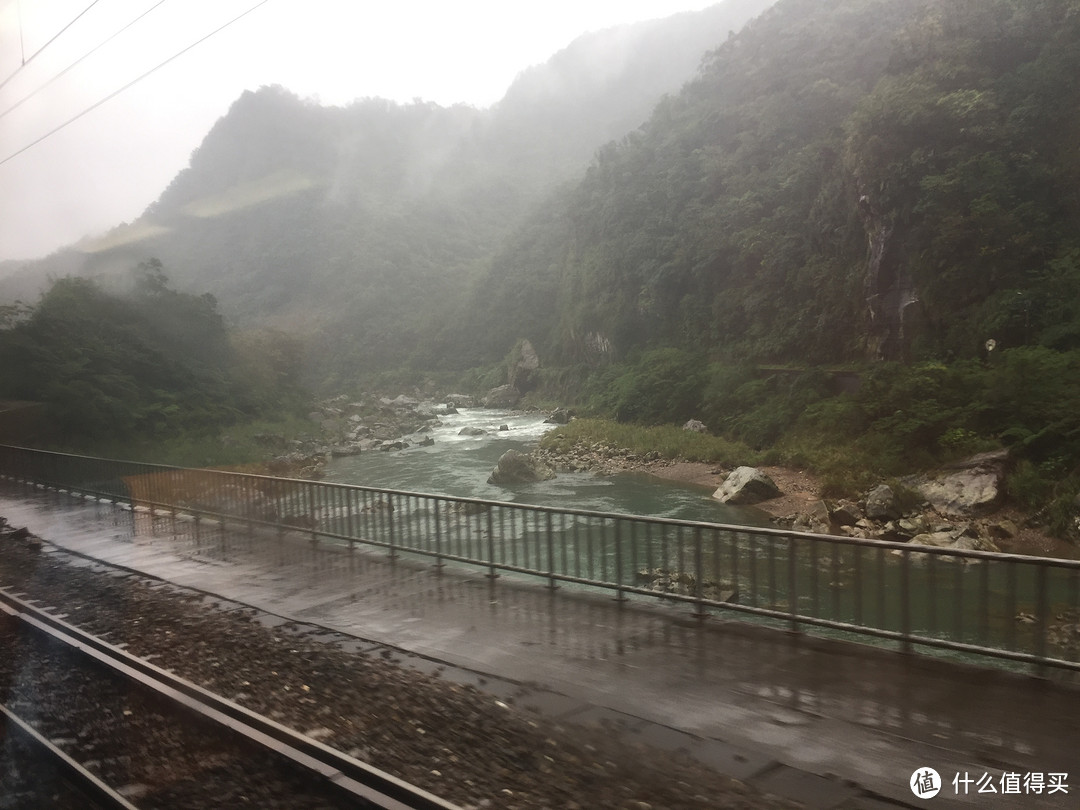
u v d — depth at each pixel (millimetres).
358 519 12227
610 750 5277
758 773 4852
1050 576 7469
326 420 55719
